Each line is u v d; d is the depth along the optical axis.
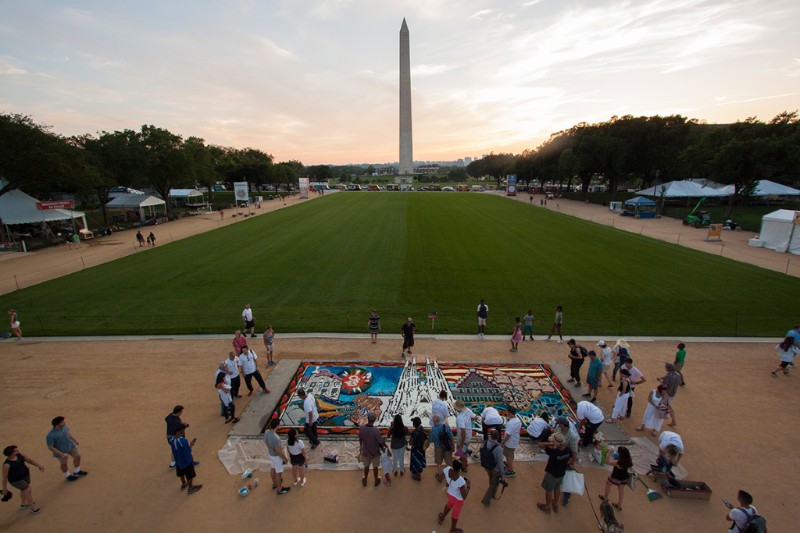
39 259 36.91
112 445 11.96
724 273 29.31
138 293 26.27
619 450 9.42
